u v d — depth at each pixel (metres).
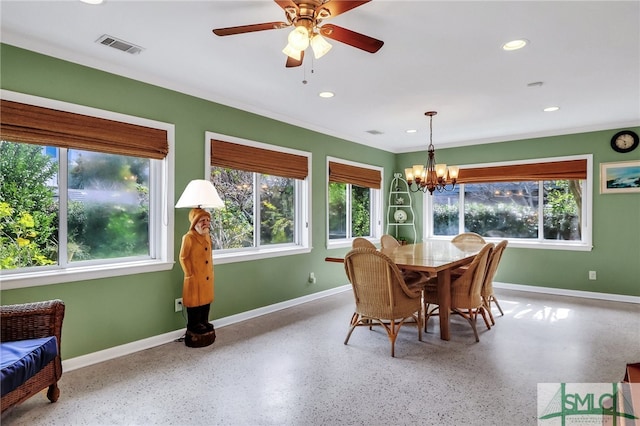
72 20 2.27
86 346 2.83
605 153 4.89
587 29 2.35
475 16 2.20
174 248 3.37
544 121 4.71
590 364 2.82
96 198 3.01
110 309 2.96
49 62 2.63
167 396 2.35
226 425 2.04
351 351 3.11
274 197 4.57
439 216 6.37
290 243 4.79
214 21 2.28
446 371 2.71
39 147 2.72
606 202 4.89
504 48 2.63
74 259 2.88
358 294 3.18
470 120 4.66
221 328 3.72
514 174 5.54
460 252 3.93
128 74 3.04
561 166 5.18
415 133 5.41
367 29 2.36
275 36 2.46
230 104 3.85
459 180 6.02
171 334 3.35
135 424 2.04
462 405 2.24
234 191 4.07
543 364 2.83
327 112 4.31
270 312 4.30
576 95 3.66
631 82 3.31
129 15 2.21
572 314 4.19
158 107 3.26
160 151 3.27
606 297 4.89
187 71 3.09
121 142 3.00
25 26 2.34
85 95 2.80
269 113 4.27
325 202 5.16
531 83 3.33
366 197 6.21
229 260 3.84
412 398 2.32
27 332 2.17
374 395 2.36
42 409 2.19
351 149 5.66
